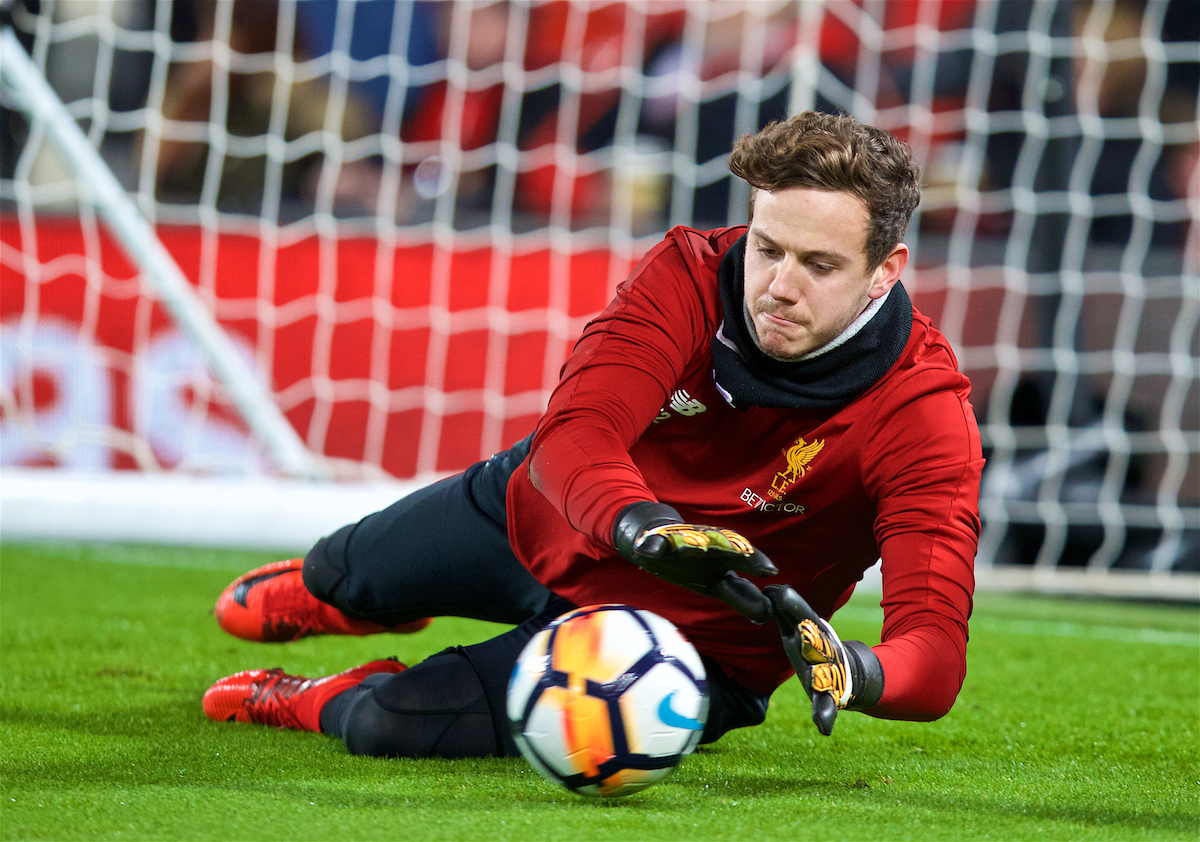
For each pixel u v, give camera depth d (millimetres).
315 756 6570
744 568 4723
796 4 24359
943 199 23531
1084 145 23125
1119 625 15000
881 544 5980
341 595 7988
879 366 5855
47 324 19500
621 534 4961
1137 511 19906
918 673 5445
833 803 5648
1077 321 21438
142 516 18891
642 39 25016
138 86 23297
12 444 19500
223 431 20016
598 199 24281
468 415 21094
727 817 5219
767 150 5352
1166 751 7656
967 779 6469
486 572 7402
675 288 5973
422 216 24078
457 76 23344
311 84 24172
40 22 18812
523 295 21484
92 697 8367
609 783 5234
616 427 5590
